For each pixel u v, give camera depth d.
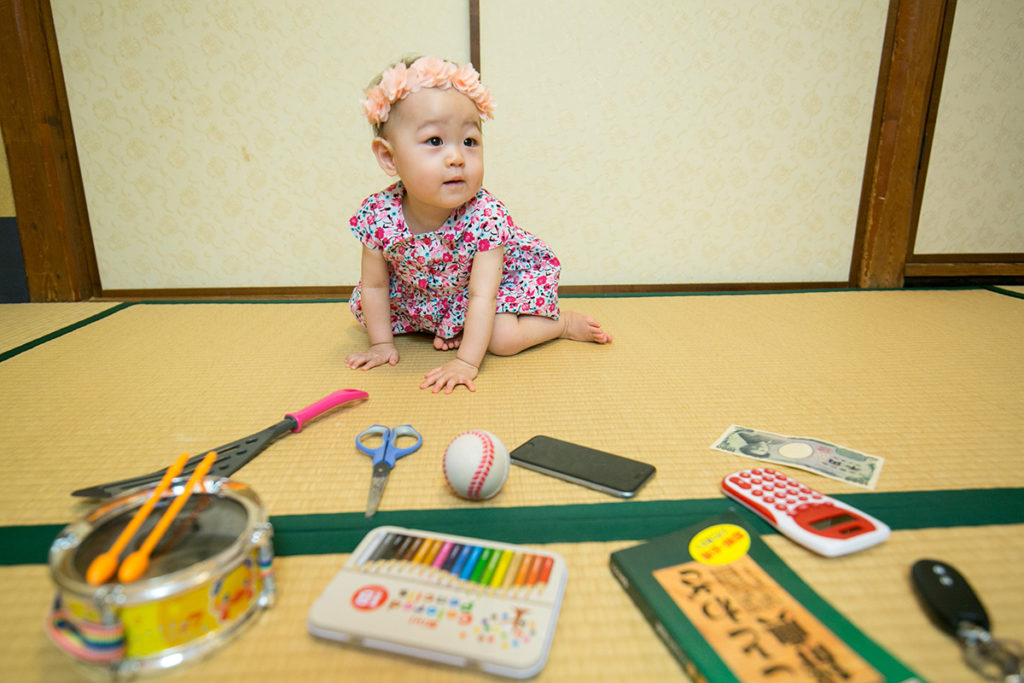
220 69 1.69
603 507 0.73
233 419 0.97
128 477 0.80
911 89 1.79
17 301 1.79
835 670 0.47
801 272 1.98
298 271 1.88
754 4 1.72
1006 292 1.84
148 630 0.48
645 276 1.95
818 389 1.09
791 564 0.63
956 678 0.49
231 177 1.78
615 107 1.77
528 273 1.27
